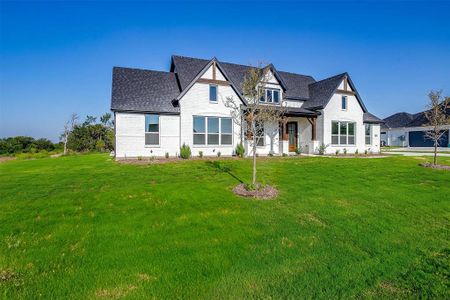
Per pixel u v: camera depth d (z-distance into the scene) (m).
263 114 9.77
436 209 7.43
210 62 19.11
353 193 8.73
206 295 3.45
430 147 37.44
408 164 15.39
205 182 9.73
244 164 14.65
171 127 18.59
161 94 19.23
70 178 10.52
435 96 14.98
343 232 5.74
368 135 26.58
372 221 6.42
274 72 21.52
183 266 4.12
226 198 7.81
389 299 3.51
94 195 7.80
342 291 3.64
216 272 4.00
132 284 3.62
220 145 19.64
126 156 17.59
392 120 49.47
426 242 5.36
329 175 11.64
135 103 17.81
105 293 3.43
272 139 21.78
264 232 5.59
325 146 22.34
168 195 7.87
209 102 19.19
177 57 21.34
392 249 5.00
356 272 4.15
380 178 11.20
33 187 8.88
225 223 6.00
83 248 4.65
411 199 8.23
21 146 36.56
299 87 25.36
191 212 6.60
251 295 3.49
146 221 5.96
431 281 3.95
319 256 4.63
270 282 3.80
